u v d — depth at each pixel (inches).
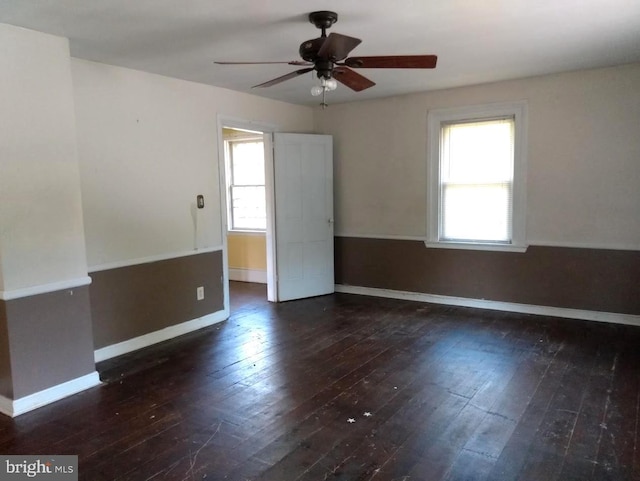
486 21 116.8
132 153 155.3
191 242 177.8
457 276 205.0
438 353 148.4
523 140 183.6
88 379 128.4
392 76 174.1
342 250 235.6
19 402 114.2
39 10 102.4
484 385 124.6
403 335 166.9
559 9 109.3
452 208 204.4
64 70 121.0
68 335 124.0
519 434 100.0
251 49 136.3
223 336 171.0
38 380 118.0
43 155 117.0
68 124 122.3
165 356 151.6
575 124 173.6
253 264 269.1
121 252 153.7
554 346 152.4
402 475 86.8
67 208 123.0
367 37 128.2
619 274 172.1
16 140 111.6
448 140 201.9
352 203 229.6
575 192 176.6
